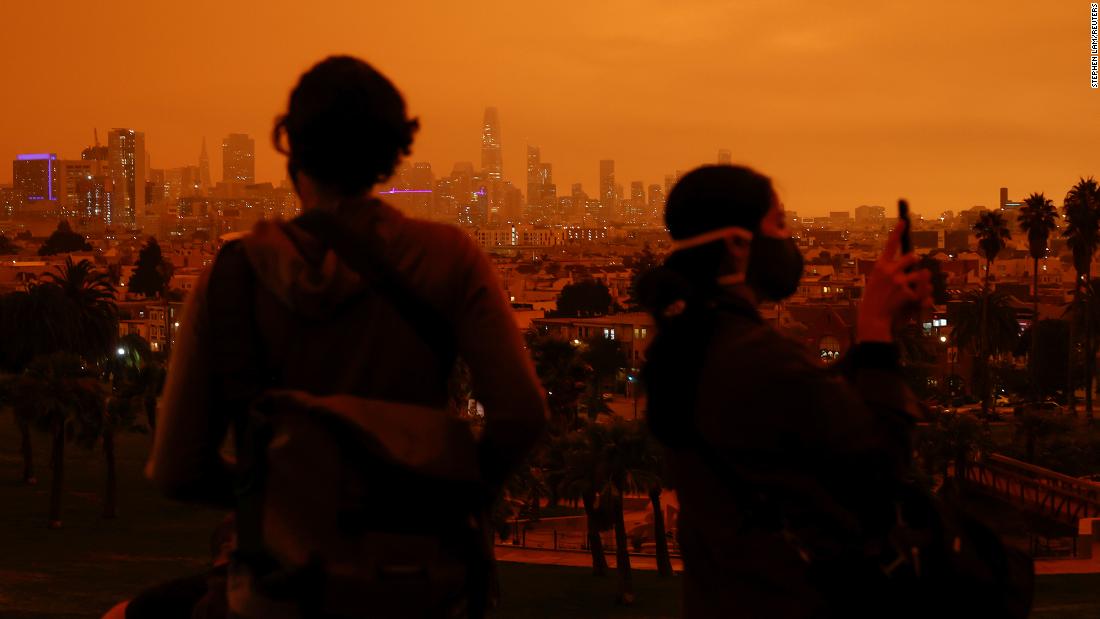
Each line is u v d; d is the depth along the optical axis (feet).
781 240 9.42
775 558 8.57
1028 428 263.49
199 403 9.11
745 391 8.52
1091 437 276.62
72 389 205.26
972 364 417.08
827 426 8.34
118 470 264.11
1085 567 166.50
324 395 8.81
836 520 8.45
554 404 183.21
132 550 188.24
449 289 9.02
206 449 9.17
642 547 205.16
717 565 8.98
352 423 8.09
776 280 9.39
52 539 194.08
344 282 8.63
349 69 9.24
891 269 9.20
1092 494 212.02
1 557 175.32
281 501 8.15
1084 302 401.70
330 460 8.09
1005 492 226.58
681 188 9.43
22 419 202.80
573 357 186.09
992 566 8.44
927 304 9.27
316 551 7.97
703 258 9.27
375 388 8.79
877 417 8.74
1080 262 384.06
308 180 9.31
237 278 8.91
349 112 9.00
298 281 8.58
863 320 9.24
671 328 9.12
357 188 9.22
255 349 8.84
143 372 220.64
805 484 8.48
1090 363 381.19
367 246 8.77
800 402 8.38
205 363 9.08
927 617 8.28
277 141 9.50
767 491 8.54
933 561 8.29
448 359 9.23
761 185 9.42
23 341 341.62
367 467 8.07
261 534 8.48
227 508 9.68
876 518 8.48
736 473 8.67
